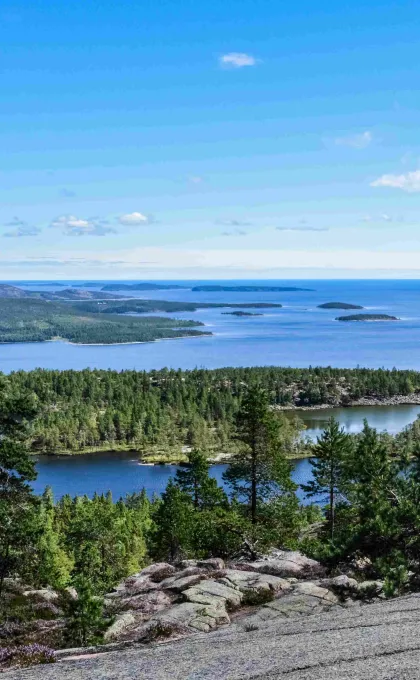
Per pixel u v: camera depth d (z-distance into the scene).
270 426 45.38
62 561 68.50
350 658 13.12
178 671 13.62
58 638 22.80
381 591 23.30
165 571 31.52
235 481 46.75
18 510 32.88
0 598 30.31
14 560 32.28
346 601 23.05
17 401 33.22
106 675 13.99
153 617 22.89
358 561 27.39
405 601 18.70
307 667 12.84
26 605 30.20
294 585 25.61
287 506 47.00
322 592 23.72
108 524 65.12
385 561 24.61
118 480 149.00
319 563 29.91
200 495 57.28
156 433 191.50
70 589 34.81
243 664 13.54
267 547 39.47
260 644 15.22
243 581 26.78
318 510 77.62
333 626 16.34
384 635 14.63
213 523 40.22
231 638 16.73
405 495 29.06
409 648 13.42
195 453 57.72
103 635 21.73
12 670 16.44
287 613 21.81
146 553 77.31
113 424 193.62
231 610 23.30
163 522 53.47
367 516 27.41
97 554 53.91
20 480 33.12
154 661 14.83
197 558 41.22
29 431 34.03
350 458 47.16
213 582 26.27
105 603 25.42
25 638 22.80
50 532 73.88
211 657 14.52
